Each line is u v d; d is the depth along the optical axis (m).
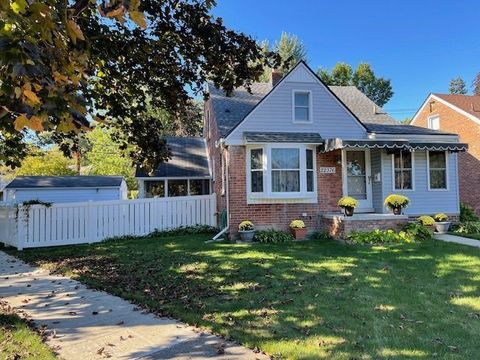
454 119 21.25
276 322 4.89
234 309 5.45
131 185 34.16
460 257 8.84
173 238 13.36
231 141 13.01
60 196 25.45
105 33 5.23
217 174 16.22
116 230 14.08
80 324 5.07
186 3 5.56
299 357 3.85
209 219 15.55
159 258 9.53
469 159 19.81
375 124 15.33
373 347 4.08
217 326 4.79
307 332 4.52
